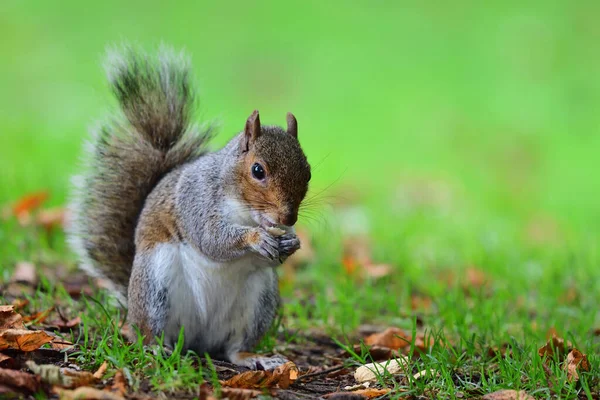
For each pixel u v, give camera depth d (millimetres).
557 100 25891
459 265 12766
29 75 23438
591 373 7590
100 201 9359
